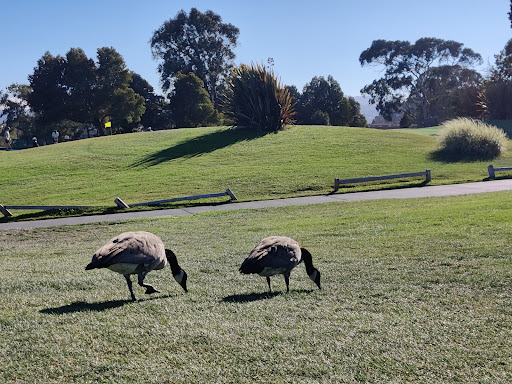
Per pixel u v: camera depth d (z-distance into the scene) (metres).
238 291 7.72
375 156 33.69
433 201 18.48
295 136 42.50
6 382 4.64
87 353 5.24
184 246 12.40
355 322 5.95
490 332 5.53
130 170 33.56
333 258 9.78
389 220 14.34
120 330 5.84
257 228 14.90
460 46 102.44
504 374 4.56
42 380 4.68
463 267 8.41
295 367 4.81
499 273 7.87
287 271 7.00
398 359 4.91
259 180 27.81
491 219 12.75
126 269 6.44
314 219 16.11
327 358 4.99
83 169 34.81
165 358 5.09
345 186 25.70
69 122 102.50
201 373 4.73
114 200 24.33
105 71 86.38
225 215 18.89
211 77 102.25
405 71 107.56
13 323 6.17
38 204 25.00
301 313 6.36
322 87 106.81
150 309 6.67
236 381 4.59
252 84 45.28
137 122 96.44
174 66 101.62
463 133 33.88
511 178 25.03
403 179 26.58
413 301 6.78
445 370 4.69
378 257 9.64
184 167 33.09
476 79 100.88
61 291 8.02
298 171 29.70
